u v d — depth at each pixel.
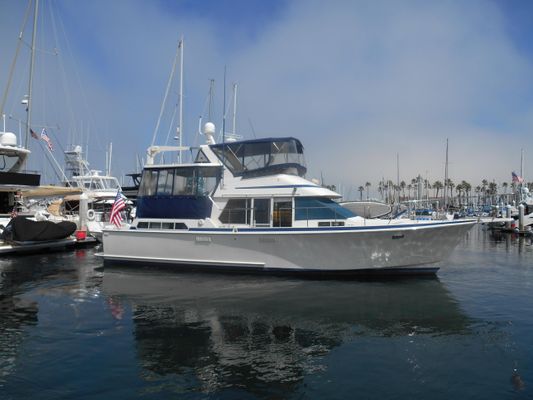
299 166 13.28
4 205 21.78
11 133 21.88
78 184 33.72
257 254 12.30
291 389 5.29
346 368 5.93
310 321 8.09
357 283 11.34
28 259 16.81
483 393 5.19
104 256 14.10
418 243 11.50
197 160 14.24
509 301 9.73
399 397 5.10
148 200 14.00
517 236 32.78
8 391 5.17
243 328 7.66
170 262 13.23
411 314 8.62
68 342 6.88
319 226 11.94
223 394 5.14
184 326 7.74
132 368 5.86
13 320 8.10
